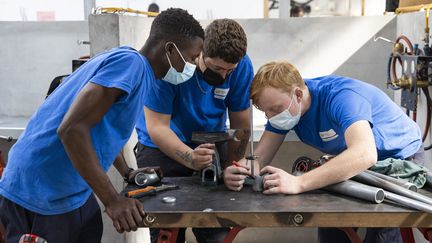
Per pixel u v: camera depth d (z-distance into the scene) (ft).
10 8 12.46
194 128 7.01
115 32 7.73
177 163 7.11
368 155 5.17
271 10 12.55
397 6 10.00
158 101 6.55
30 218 5.10
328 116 5.81
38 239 5.02
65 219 5.19
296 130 6.40
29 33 10.48
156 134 6.54
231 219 4.77
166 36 5.00
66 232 5.22
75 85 4.89
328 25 10.02
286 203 5.03
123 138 5.10
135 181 5.77
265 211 4.77
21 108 10.75
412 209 4.77
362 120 5.39
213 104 7.00
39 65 10.58
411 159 6.15
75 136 4.36
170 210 4.83
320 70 10.19
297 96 5.74
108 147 4.94
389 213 4.72
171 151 6.44
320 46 10.11
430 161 7.96
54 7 12.59
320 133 6.04
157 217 4.78
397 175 5.57
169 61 5.06
